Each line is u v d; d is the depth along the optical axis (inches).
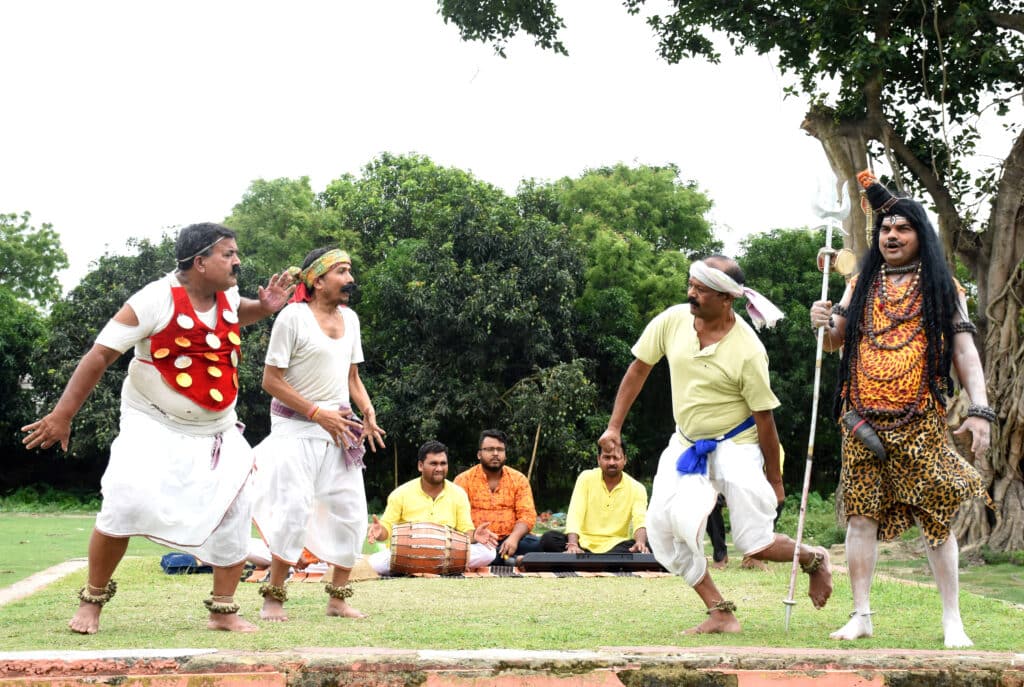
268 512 179.6
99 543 156.5
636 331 868.0
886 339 156.7
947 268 156.6
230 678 117.3
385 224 1008.9
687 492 160.7
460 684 118.6
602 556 286.0
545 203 927.7
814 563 165.9
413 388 802.8
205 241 160.6
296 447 180.5
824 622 176.2
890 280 160.2
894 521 159.3
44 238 1312.7
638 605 202.4
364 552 412.5
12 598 206.4
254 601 210.1
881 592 221.5
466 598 217.0
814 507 712.4
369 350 885.2
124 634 157.1
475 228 825.5
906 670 121.6
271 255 978.1
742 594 223.9
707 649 127.6
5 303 992.9
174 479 158.2
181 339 159.3
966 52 468.8
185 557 275.6
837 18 485.4
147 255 925.2
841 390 163.0
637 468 910.4
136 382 160.9
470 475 327.6
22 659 118.8
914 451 153.3
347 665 119.1
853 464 158.7
